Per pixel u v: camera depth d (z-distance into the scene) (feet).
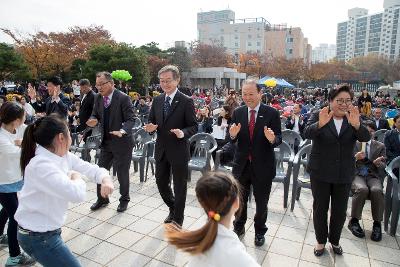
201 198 4.92
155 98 13.05
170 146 12.56
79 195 6.06
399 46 287.69
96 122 14.07
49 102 17.28
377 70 193.16
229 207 4.86
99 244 11.43
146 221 13.38
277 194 17.03
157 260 10.47
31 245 6.31
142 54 89.97
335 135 10.11
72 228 12.60
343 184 10.39
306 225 13.34
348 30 354.33
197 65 164.35
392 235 12.50
